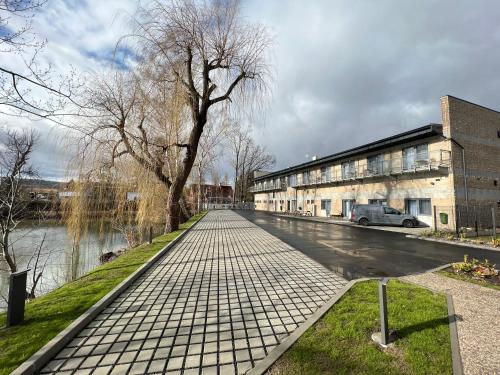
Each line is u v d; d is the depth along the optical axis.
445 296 4.74
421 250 9.93
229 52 13.08
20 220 12.03
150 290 5.34
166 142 14.23
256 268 7.02
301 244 11.20
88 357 3.08
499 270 6.71
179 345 3.32
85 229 12.84
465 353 3.03
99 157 12.43
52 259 13.05
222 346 3.29
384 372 2.71
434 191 17.52
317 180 30.17
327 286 5.54
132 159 13.95
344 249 10.04
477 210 16.81
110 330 3.71
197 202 40.59
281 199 42.81
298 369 2.76
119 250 15.00
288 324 3.85
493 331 3.52
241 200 67.50
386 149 21.50
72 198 12.10
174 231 14.98
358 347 3.13
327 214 29.27
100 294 4.90
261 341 3.40
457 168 16.55
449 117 16.66
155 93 13.07
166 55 12.25
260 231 15.95
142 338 3.49
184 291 5.28
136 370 2.84
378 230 16.64
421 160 18.27
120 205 14.05
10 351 3.06
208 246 10.50
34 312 4.13
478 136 17.92
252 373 2.71
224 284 5.70
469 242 11.37
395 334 3.41
